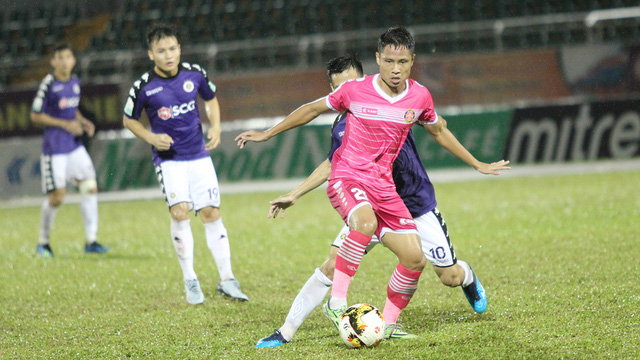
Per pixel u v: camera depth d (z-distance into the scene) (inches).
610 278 607.2
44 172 900.0
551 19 1887.3
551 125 1588.3
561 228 865.5
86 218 914.7
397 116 449.7
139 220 1194.0
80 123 933.8
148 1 2311.8
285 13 2150.6
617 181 1257.4
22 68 2110.0
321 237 925.8
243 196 1416.1
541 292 576.1
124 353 474.3
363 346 451.2
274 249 861.8
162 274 753.0
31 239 1053.2
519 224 916.6
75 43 2262.6
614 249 723.4
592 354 419.5
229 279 639.8
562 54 1672.0
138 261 833.5
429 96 458.3
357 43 1834.4
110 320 568.1
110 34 2181.3
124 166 1622.8
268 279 705.6
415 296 595.5
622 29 1851.6
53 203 897.5
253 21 2158.0
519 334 463.2
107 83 1615.4
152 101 626.5
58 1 2411.4
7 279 756.6
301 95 1729.8
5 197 1599.4
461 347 442.6
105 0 2365.9
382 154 459.8
